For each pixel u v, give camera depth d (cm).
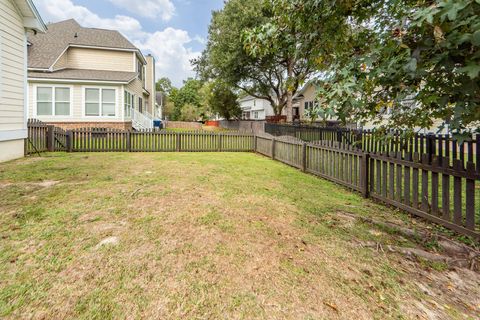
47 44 1429
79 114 1331
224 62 1838
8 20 653
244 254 234
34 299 170
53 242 243
